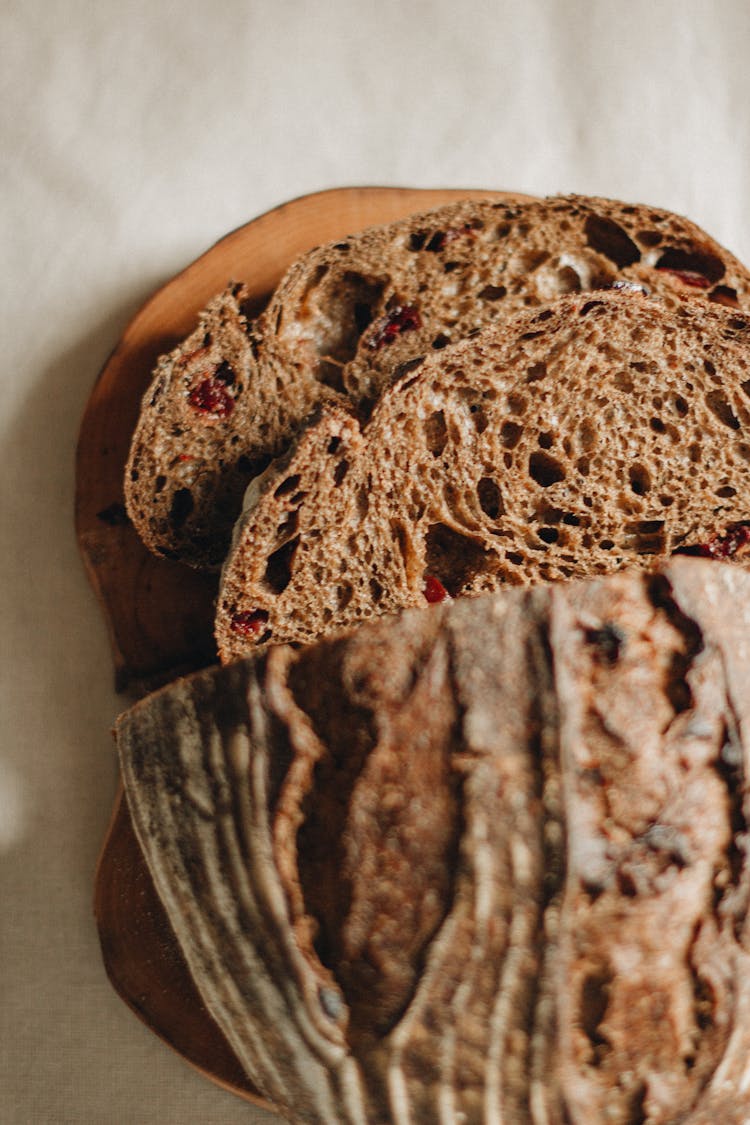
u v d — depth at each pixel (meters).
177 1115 0.35
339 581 0.32
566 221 0.35
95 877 0.35
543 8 0.41
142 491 0.34
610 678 0.28
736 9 0.42
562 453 0.33
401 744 0.28
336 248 0.34
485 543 0.33
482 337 0.32
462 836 0.27
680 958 0.28
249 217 0.39
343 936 0.28
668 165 0.41
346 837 0.28
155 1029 0.35
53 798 0.36
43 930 0.36
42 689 0.36
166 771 0.29
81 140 0.38
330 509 0.32
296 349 0.34
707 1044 0.28
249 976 0.29
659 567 0.28
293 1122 0.31
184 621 0.36
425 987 0.28
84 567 0.37
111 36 0.38
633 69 0.41
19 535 0.37
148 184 0.38
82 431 0.36
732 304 0.36
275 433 0.34
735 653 0.28
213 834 0.29
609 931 0.27
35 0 0.38
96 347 0.37
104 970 0.36
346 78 0.40
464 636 0.28
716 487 0.34
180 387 0.34
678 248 0.36
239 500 0.35
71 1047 0.35
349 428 0.31
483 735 0.27
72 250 0.38
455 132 0.40
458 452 0.33
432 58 0.40
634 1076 0.28
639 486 0.34
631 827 0.27
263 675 0.28
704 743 0.28
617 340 0.33
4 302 0.37
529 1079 0.28
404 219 0.35
